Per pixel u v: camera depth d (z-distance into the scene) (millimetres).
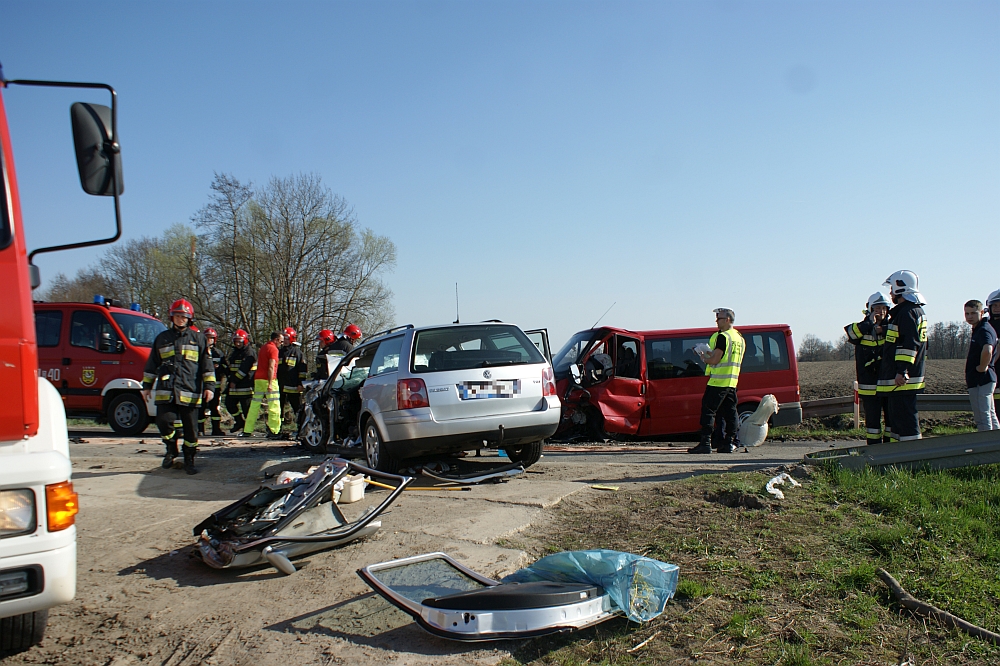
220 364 14969
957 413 14266
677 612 3643
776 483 5828
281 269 38156
